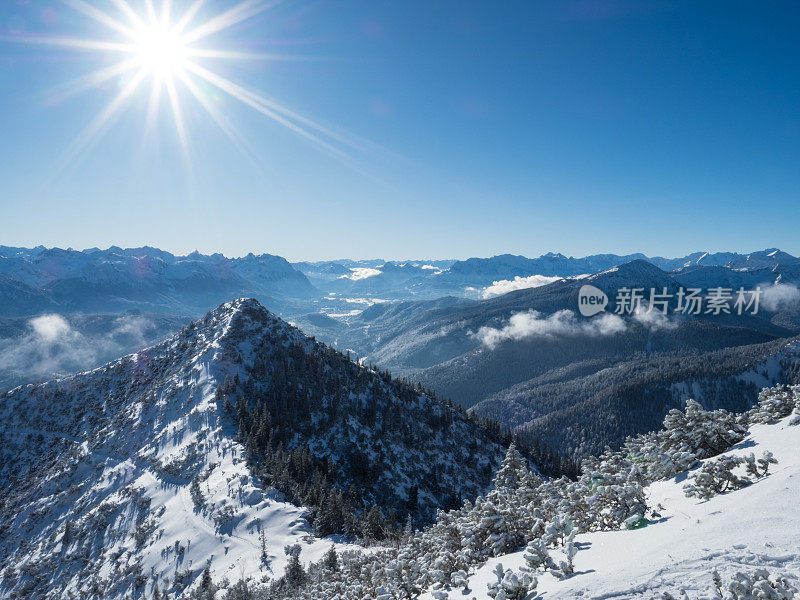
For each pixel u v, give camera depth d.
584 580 10.27
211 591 57.31
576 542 14.24
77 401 170.50
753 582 8.11
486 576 14.22
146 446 119.75
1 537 109.62
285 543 68.25
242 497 83.25
